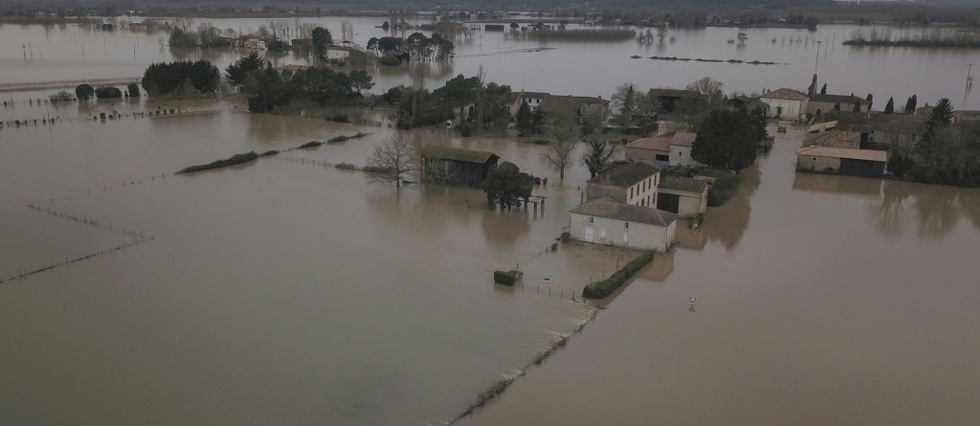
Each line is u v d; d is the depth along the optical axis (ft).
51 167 403.75
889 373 208.13
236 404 184.03
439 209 348.18
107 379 193.47
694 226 327.47
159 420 176.86
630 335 225.76
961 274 280.31
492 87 581.12
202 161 430.61
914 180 419.95
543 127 540.52
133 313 229.25
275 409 182.50
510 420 181.78
